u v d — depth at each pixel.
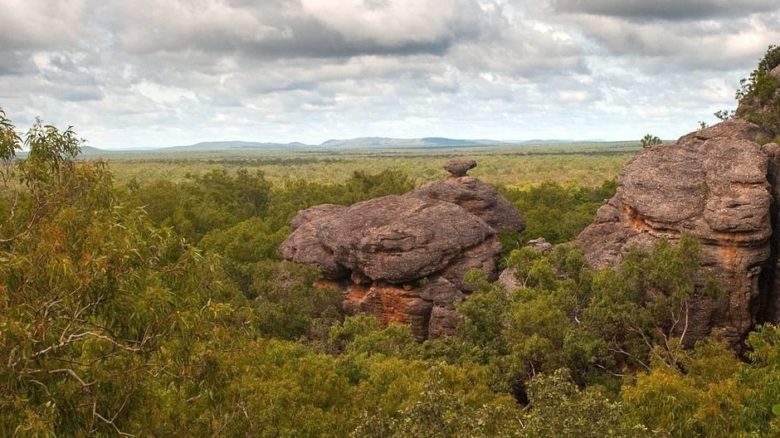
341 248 50.03
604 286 34.91
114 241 13.03
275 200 101.06
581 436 15.11
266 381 24.62
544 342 32.38
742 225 34.91
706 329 35.22
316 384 26.25
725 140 40.34
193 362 14.55
